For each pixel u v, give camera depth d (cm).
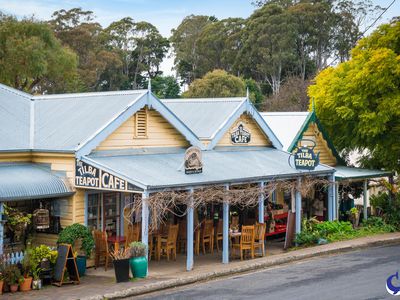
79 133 2019
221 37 8912
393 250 2338
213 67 9200
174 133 2262
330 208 2666
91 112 2153
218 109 2603
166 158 2152
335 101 3011
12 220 1791
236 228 2272
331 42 8819
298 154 2430
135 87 8938
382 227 2784
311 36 8519
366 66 2886
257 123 2641
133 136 2114
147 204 1788
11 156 1995
